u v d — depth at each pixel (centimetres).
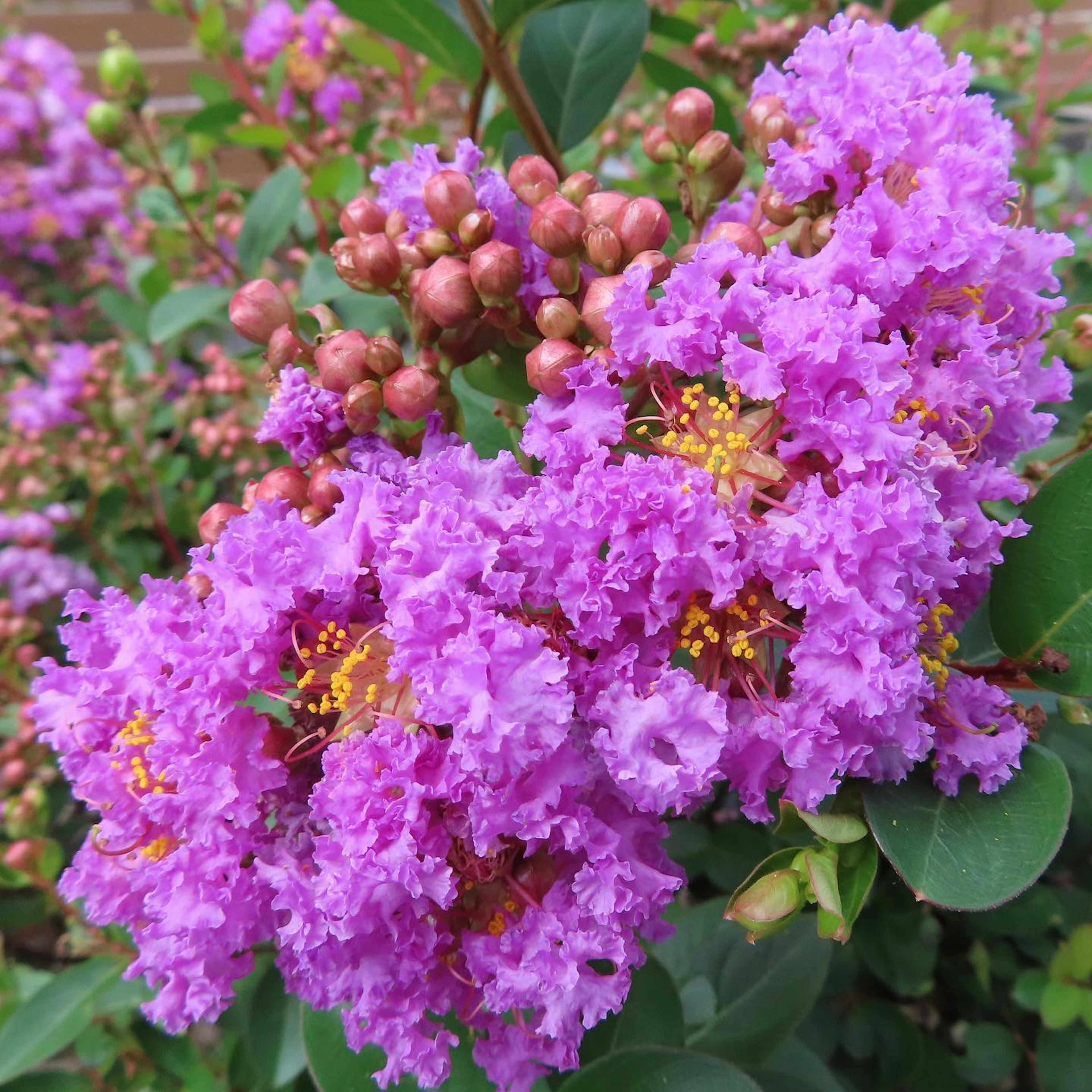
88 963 24
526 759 14
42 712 17
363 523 15
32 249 53
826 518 14
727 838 28
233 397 34
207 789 15
